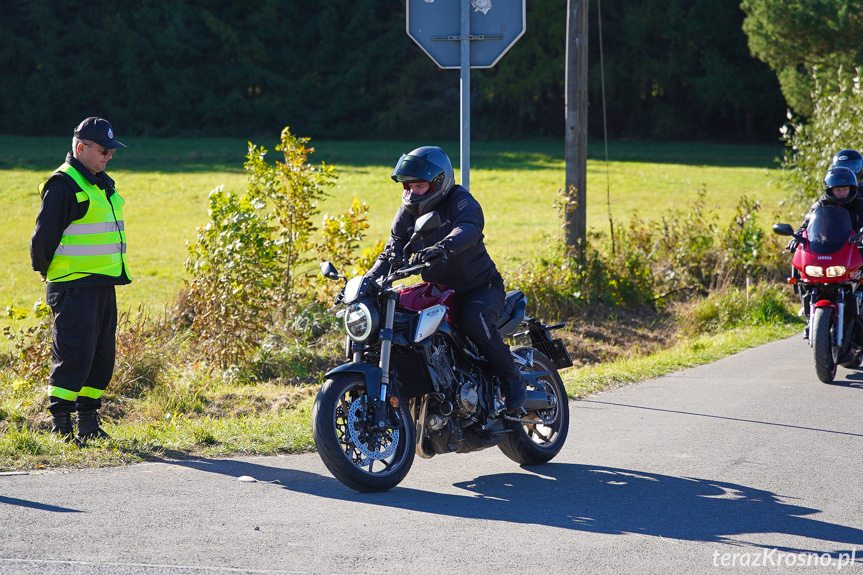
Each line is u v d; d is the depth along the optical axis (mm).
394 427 11227
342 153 108500
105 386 13680
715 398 17641
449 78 143750
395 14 141250
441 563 8922
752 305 28906
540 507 10883
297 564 8781
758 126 139250
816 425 15375
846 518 10570
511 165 102875
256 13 140750
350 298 10992
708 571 8875
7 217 60469
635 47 136750
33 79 135875
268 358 20516
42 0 135000
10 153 98625
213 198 20406
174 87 136125
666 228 33844
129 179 81875
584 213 28812
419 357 11289
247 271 20328
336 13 139375
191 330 21234
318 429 10805
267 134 139000
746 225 33875
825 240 19219
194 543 9258
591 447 13984
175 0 137500
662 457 13352
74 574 8320
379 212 62625
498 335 12086
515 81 138000
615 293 29125
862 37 72375
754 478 12250
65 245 13102
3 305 28953
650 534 9930
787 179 37000
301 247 23391
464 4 17359
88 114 137750
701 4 127812
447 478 12250
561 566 8906
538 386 13164
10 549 8891
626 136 145375
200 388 18219
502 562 8977
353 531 9805
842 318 19109
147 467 12180
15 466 11844
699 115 142250
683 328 27625
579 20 27859
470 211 11828
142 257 42750
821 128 35750
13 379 17672
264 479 11789
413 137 141875
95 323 13258
